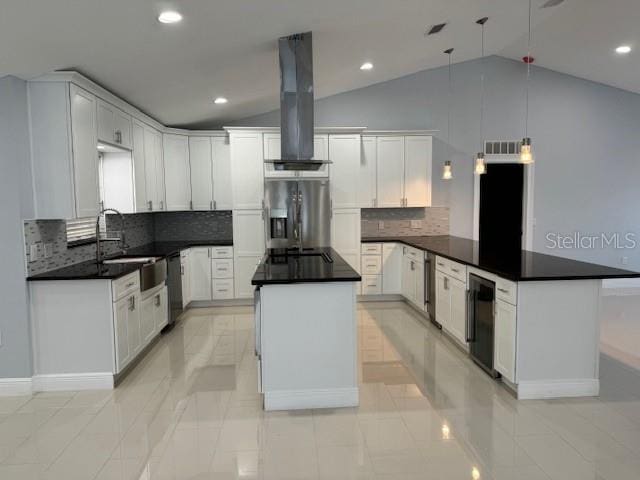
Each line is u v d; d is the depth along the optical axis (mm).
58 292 3547
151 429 2939
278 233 6039
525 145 3812
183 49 3658
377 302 6539
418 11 3982
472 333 3996
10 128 3352
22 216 3422
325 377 3248
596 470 2414
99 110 4023
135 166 5023
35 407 3281
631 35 5277
